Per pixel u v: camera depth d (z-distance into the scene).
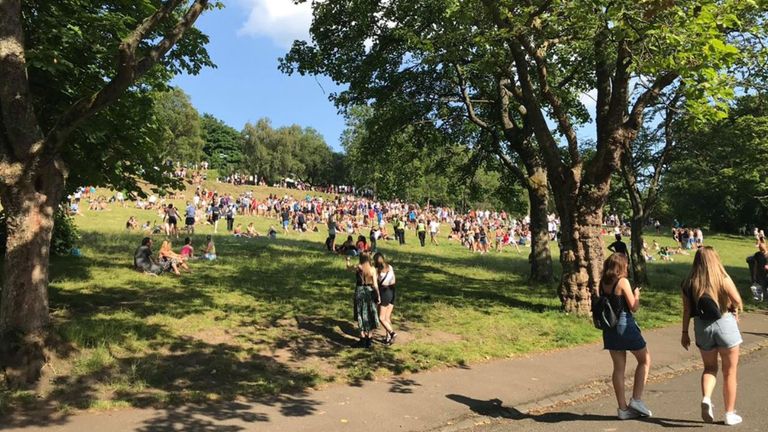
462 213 70.44
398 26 16.02
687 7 8.29
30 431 5.18
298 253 20.86
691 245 39.62
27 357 6.28
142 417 5.66
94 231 25.08
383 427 5.72
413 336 9.48
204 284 12.56
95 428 5.32
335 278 14.79
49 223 6.72
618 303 5.96
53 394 6.08
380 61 16.92
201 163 84.25
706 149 17.83
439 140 19.14
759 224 53.47
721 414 6.06
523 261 26.16
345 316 10.37
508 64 13.77
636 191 17.80
